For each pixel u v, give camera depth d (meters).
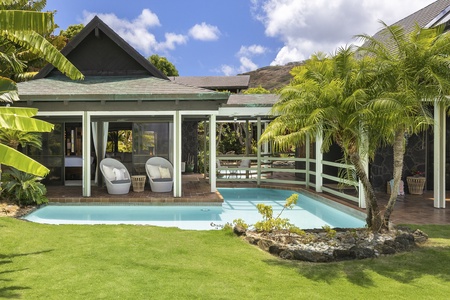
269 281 4.73
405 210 9.48
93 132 14.20
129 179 12.12
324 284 4.66
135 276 4.81
